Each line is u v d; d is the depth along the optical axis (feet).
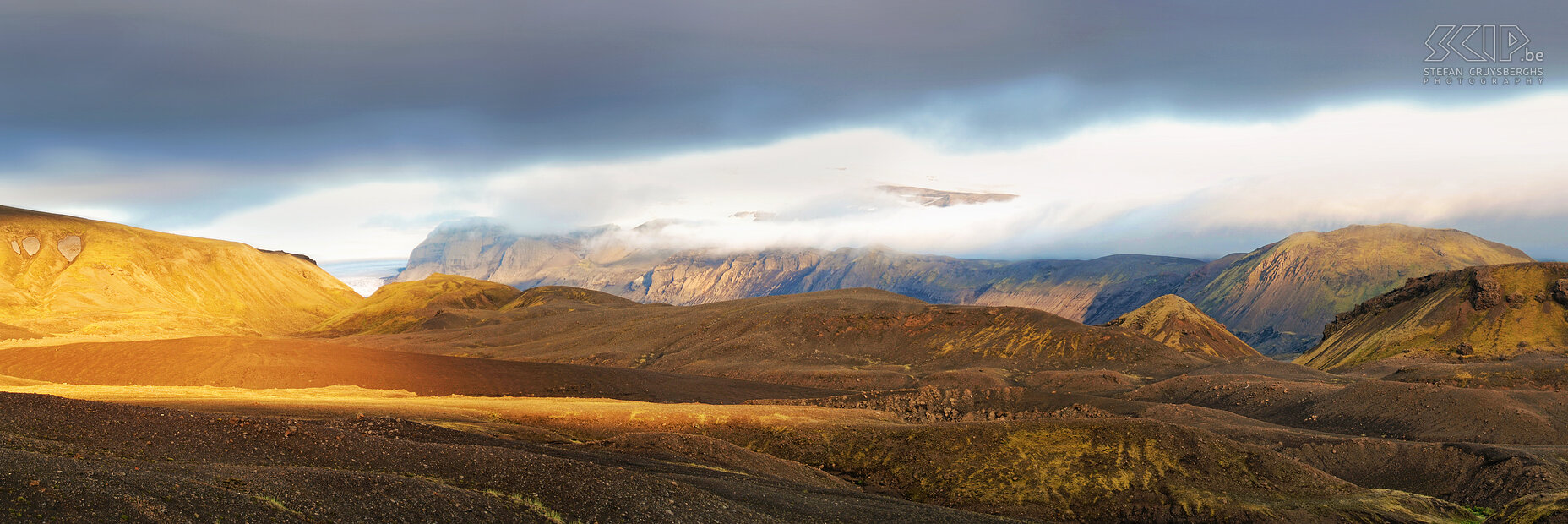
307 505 106.73
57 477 92.12
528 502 134.82
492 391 499.92
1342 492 248.93
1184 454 259.39
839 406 498.69
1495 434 414.21
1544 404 446.60
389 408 287.07
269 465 137.28
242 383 434.71
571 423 300.81
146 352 461.78
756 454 248.52
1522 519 224.12
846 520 167.73
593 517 134.21
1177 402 609.83
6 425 127.34
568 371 580.30
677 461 221.66
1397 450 339.16
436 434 214.48
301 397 323.57
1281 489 247.09
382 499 115.24
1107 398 572.92
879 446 283.59
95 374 435.94
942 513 189.06
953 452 271.49
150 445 133.28
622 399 517.14
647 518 137.69
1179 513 234.58
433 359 547.49
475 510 121.60
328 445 149.38
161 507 93.35
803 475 245.65
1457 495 303.68
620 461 204.95
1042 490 249.14
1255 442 377.30
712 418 312.50
